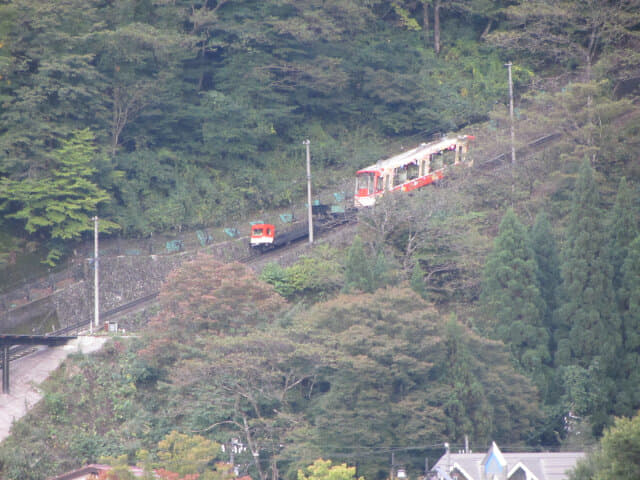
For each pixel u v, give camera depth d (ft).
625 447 485.56
